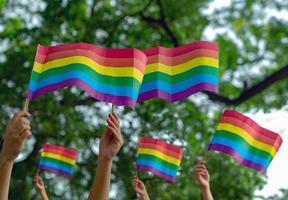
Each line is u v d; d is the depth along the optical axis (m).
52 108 23.78
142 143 13.34
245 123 11.16
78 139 24.12
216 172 25.39
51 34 24.50
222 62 26.23
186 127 25.86
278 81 24.39
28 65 23.94
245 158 11.25
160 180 24.09
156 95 9.16
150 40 25.75
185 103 26.19
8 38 24.44
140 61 8.20
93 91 8.03
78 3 24.91
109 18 25.53
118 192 24.52
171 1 25.11
